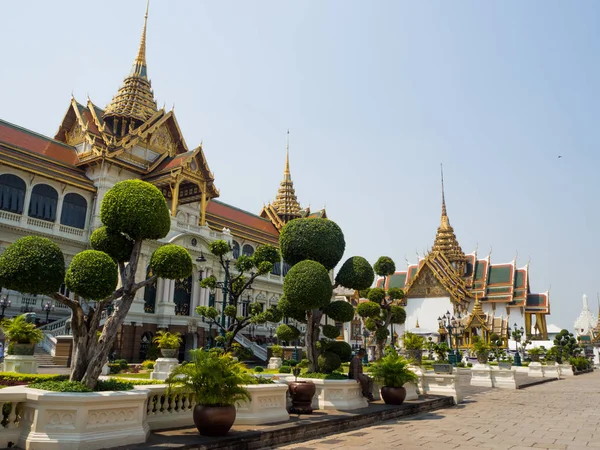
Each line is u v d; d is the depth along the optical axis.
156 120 51.22
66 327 35.00
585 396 25.75
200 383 10.80
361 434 13.19
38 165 40.31
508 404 21.53
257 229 64.38
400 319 27.52
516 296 98.50
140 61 56.12
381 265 25.86
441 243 108.00
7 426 9.13
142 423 10.10
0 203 37.31
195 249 46.38
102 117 50.00
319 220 18.81
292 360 38.75
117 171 45.25
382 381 17.67
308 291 16.03
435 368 23.08
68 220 41.62
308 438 12.47
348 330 76.94
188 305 46.19
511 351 76.25
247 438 10.76
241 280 20.19
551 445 11.69
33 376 16.53
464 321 83.25
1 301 32.91
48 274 10.27
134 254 12.01
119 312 11.37
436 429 14.07
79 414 9.03
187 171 47.38
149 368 32.06
